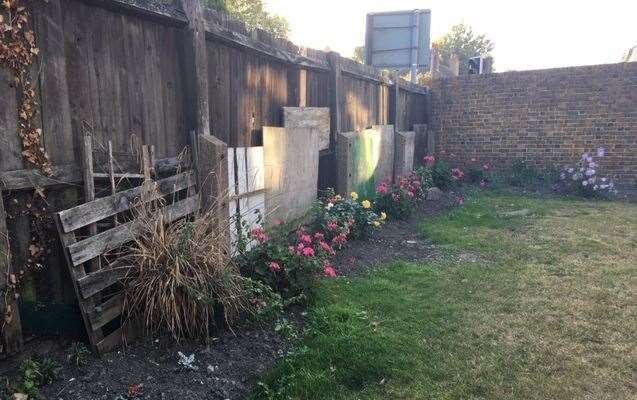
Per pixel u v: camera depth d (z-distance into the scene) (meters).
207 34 3.50
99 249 2.60
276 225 4.39
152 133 3.11
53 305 2.53
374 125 7.73
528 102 10.05
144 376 2.56
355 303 3.77
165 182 3.10
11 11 2.20
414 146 9.67
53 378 2.41
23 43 2.26
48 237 2.50
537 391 2.65
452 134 10.85
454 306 3.77
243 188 4.04
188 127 3.41
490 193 9.20
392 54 9.59
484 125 10.52
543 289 4.13
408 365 2.89
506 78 10.17
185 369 2.67
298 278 3.66
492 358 2.99
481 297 3.96
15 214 2.33
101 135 2.72
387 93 8.37
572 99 9.66
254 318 3.21
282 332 3.19
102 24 2.70
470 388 2.67
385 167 7.91
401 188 7.15
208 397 2.48
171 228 2.98
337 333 3.23
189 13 3.24
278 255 3.65
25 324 2.42
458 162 10.88
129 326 2.79
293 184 4.99
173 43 3.26
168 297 2.73
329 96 5.93
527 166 10.16
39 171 2.37
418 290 4.13
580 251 5.24
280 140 4.66
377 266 4.77
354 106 6.84
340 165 6.03
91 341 2.59
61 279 2.59
